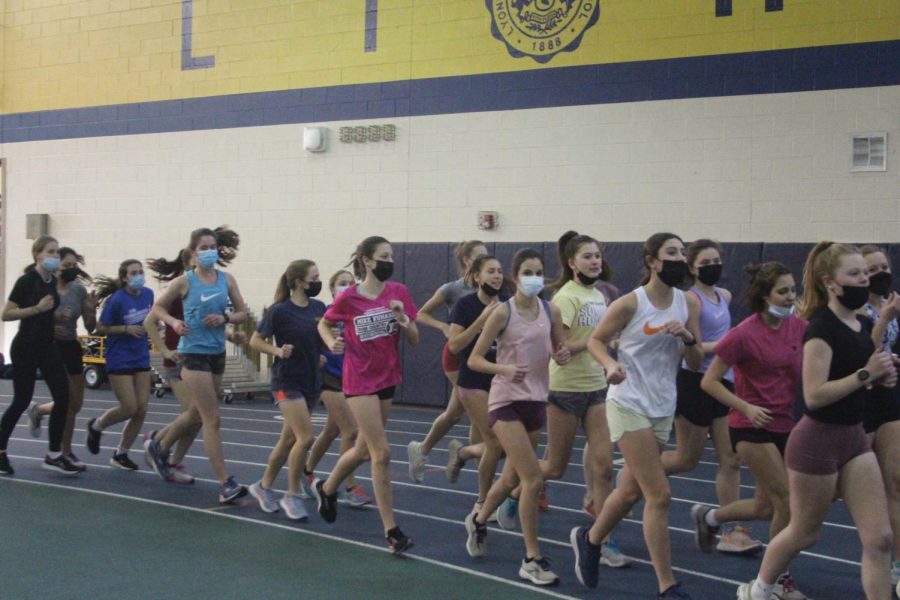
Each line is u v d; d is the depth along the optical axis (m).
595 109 14.50
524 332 5.99
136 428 9.65
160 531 7.21
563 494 8.76
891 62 12.70
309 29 16.84
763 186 13.39
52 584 5.84
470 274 7.11
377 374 6.71
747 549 6.66
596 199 14.48
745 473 9.94
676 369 5.48
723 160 13.62
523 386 6.00
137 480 9.16
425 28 15.85
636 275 13.92
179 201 18.06
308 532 7.24
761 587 4.98
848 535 7.28
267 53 17.23
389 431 12.87
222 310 8.12
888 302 5.72
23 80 19.80
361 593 5.71
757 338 5.57
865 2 12.82
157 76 18.31
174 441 8.94
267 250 17.20
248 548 6.75
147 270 18.41
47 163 19.48
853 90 12.89
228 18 17.61
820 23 13.07
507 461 6.36
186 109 18.00
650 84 14.11
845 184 12.94
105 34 18.86
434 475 9.63
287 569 6.23
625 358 5.39
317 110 16.75
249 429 12.89
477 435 8.55
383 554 6.63
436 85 15.73
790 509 5.25
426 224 15.80
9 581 5.90
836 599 5.73
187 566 6.27
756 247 13.20
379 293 6.78
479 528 6.53
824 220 13.04
